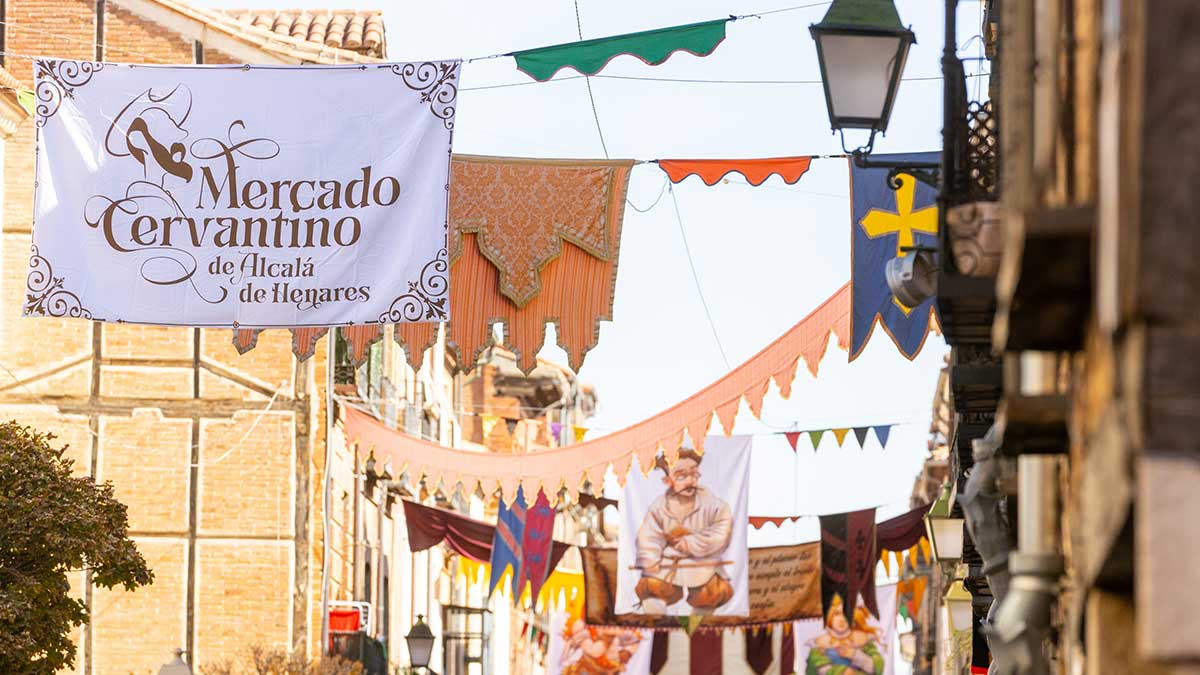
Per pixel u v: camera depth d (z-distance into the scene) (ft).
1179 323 14.87
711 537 94.22
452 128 50.93
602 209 53.67
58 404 95.35
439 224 50.88
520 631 205.36
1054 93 24.00
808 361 64.34
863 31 39.09
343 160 51.08
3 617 59.62
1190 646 14.53
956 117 37.70
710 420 72.23
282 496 95.20
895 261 44.45
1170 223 14.89
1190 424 14.82
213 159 51.26
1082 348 21.70
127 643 94.02
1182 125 14.87
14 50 95.40
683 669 126.93
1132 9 15.25
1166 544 14.67
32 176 94.94
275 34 95.09
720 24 48.11
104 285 51.19
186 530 94.84
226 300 51.08
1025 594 31.45
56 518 61.77
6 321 95.20
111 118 51.55
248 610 94.48
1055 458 33.68
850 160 55.26
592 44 48.75
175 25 95.09
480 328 53.47
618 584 94.58
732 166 52.49
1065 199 22.75
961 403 50.78
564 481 84.23
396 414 126.82
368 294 50.88
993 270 35.65
